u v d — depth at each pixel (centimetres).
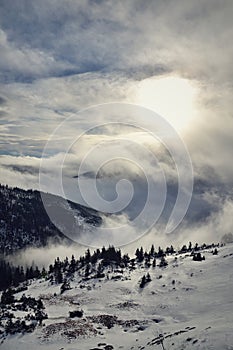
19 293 9562
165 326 5922
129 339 5559
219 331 4397
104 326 6209
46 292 9175
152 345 4778
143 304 7494
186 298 7400
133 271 10650
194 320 5794
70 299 8200
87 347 5244
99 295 8394
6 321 6347
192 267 9988
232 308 5922
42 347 5341
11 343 5556
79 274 10725
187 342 4347
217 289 7575
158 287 8562
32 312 7062
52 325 6159
